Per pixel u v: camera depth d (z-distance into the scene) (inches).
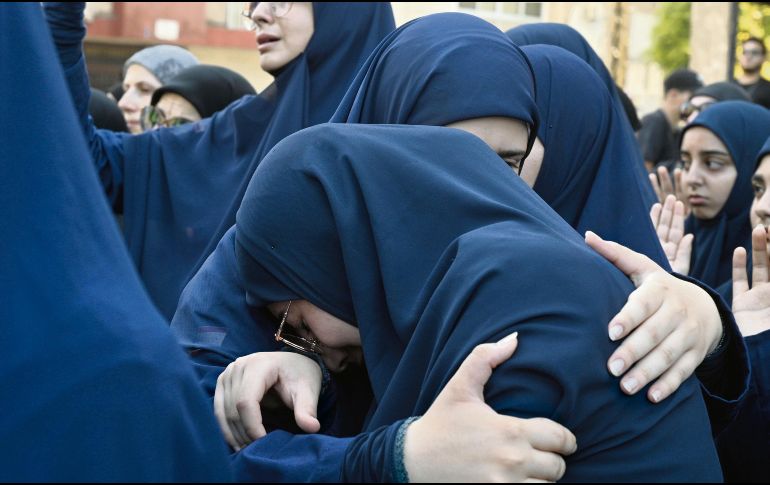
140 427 41.6
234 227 70.7
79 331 41.9
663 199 140.2
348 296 57.7
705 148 127.9
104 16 434.0
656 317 50.6
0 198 43.4
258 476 52.7
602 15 517.0
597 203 90.8
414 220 55.1
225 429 57.8
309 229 57.2
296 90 114.1
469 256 51.1
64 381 41.3
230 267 66.8
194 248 117.3
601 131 92.6
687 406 51.2
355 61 116.5
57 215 43.2
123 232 121.0
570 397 46.9
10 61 44.8
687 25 532.7
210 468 43.6
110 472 40.8
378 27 117.8
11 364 41.8
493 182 56.4
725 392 61.1
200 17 443.2
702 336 52.6
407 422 48.7
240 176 117.0
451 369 48.9
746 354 58.9
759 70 257.8
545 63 92.6
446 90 72.1
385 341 55.5
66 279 42.6
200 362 63.4
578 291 49.4
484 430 45.9
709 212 127.9
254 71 453.7
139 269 118.6
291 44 115.0
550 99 90.8
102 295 43.0
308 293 57.9
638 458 48.4
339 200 56.3
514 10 495.8
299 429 61.3
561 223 55.8
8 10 45.1
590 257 51.8
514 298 49.0
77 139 45.1
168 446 42.2
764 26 412.8
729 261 127.1
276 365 58.6
